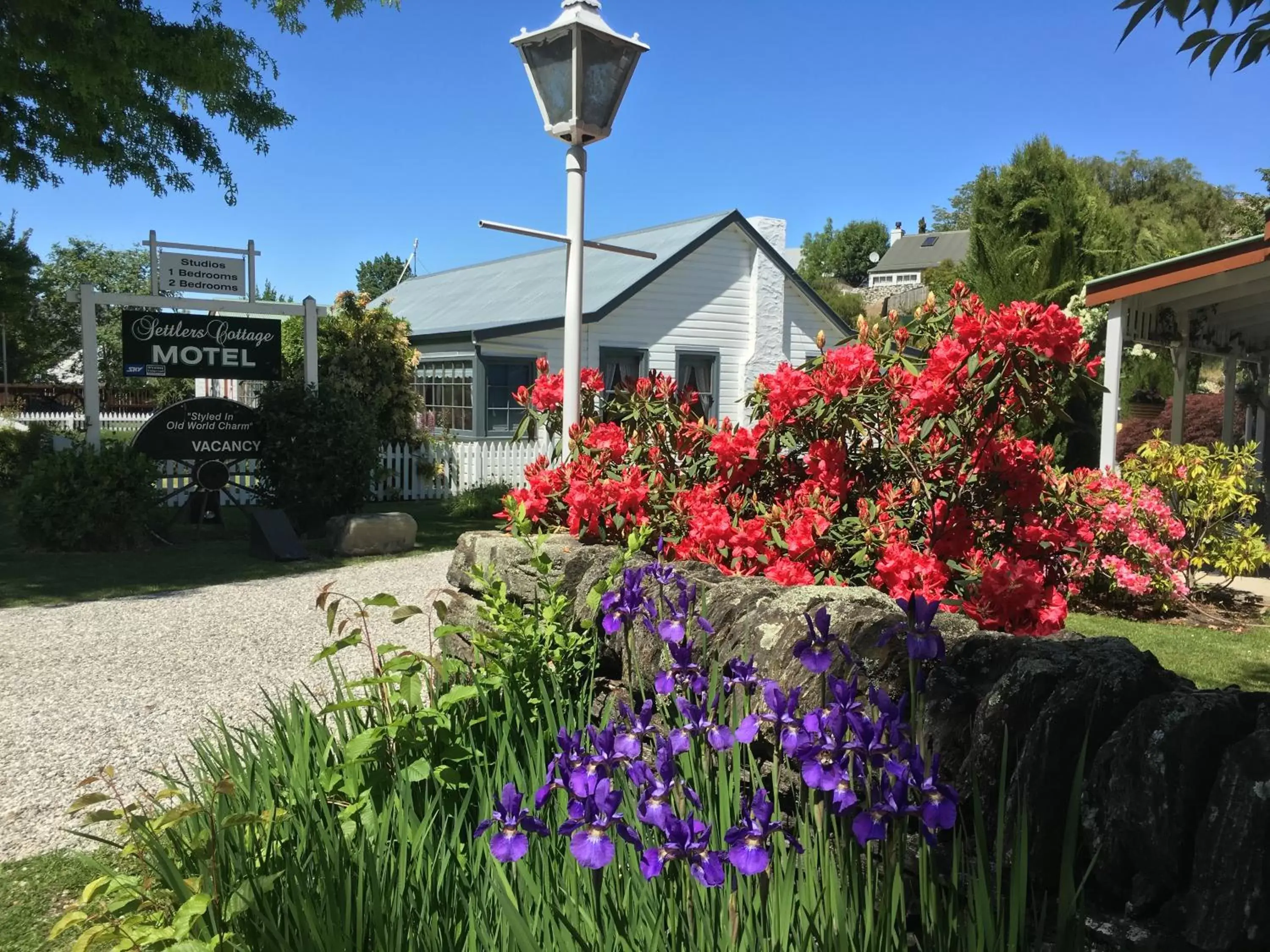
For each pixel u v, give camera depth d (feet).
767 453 12.39
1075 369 10.51
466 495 45.16
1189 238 79.97
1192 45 7.99
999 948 4.99
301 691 16.51
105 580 27.25
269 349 36.58
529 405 16.17
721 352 60.34
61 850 10.90
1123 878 5.45
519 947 5.63
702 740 6.77
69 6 32.22
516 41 14.51
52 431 61.11
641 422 13.82
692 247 57.21
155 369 34.45
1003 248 46.57
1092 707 5.71
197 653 19.21
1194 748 5.20
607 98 14.30
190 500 35.60
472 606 12.77
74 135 38.65
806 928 5.48
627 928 5.83
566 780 5.81
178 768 13.24
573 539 12.42
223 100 40.01
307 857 6.82
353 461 36.27
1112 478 23.53
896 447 11.93
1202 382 98.78
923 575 10.36
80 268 179.32
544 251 71.20
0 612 23.06
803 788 7.16
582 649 10.19
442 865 6.76
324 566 29.91
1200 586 25.99
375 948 5.91
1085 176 47.52
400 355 50.83
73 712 15.61
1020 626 10.30
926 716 6.74
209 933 6.36
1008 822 5.85
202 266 35.68
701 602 9.12
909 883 6.36
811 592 8.64
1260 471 40.14
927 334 12.31
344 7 38.32
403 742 8.02
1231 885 4.90
